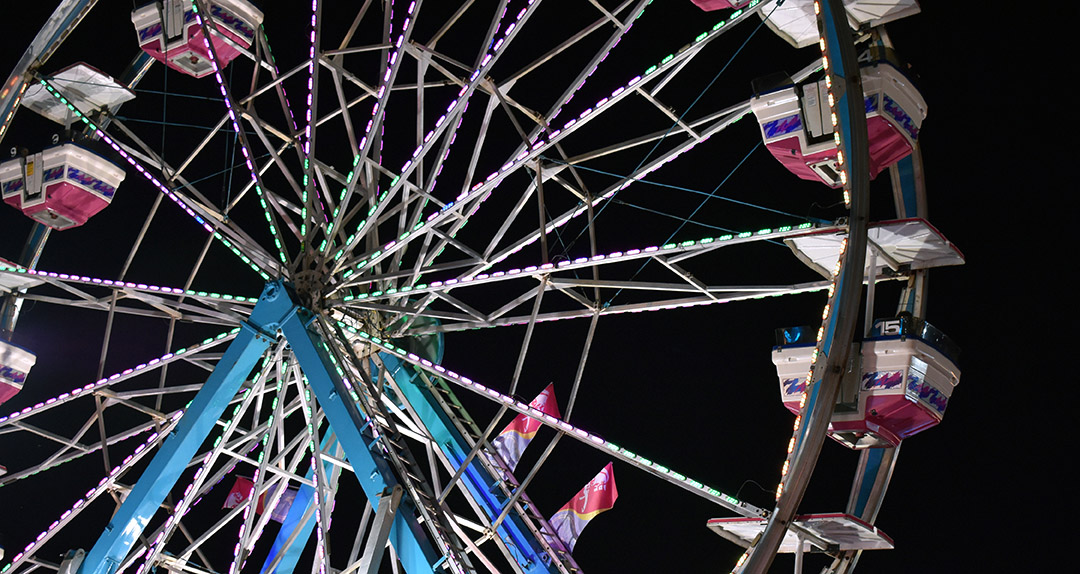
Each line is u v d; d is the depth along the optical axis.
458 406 18.94
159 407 18.97
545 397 17.69
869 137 15.62
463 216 18.02
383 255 17.20
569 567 17.36
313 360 16.05
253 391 17.48
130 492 17.23
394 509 14.34
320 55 17.77
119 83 19.80
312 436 16.66
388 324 18.86
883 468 16.59
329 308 17.34
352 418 15.41
